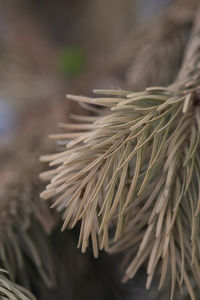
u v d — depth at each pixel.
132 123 0.22
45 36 0.67
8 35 0.61
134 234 0.24
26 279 0.29
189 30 0.38
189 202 0.23
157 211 0.22
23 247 0.29
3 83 0.54
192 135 0.23
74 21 0.71
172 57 0.36
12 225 0.28
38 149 0.36
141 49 0.39
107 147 0.22
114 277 0.38
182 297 0.28
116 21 0.66
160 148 0.22
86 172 0.22
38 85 0.55
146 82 0.35
